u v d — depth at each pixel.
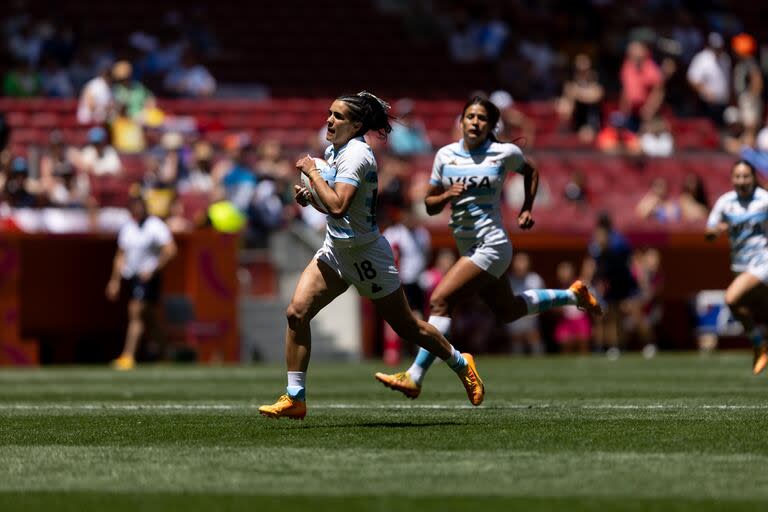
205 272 78.50
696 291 92.25
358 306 83.19
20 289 77.69
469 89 116.25
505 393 44.09
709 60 114.69
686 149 108.94
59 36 103.00
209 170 88.31
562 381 52.19
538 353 87.88
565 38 122.81
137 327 71.31
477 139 36.47
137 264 70.75
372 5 119.00
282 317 81.38
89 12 110.62
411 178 95.88
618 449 25.61
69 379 57.31
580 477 21.91
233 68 112.19
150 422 32.56
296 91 112.19
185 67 104.50
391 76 115.69
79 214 79.81
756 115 111.19
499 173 36.34
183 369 67.88
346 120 29.73
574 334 86.56
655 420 31.56
